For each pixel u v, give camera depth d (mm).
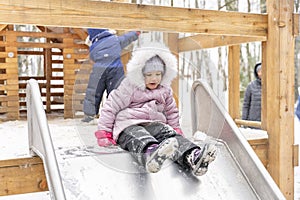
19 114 5082
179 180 1929
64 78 4723
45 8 2080
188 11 2387
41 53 5867
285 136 2576
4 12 1999
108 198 1734
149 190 1826
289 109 2596
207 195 1851
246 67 10648
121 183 1846
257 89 4367
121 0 4523
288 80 2594
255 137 2631
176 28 2361
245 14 2549
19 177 1998
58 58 6773
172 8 2346
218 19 2475
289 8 2609
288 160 2586
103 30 2951
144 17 2287
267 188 1877
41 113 1862
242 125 4094
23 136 2979
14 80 4594
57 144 2480
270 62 2615
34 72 11773
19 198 2977
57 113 5371
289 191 2584
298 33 2633
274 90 2590
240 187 1957
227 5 9141
